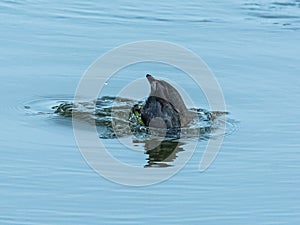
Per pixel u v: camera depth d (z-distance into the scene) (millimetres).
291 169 25359
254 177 24781
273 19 42656
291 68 34969
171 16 42281
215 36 39281
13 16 41156
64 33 38625
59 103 29953
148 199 23125
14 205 22422
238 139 27469
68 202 22719
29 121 28219
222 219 22188
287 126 28672
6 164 24797
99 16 41844
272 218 22328
